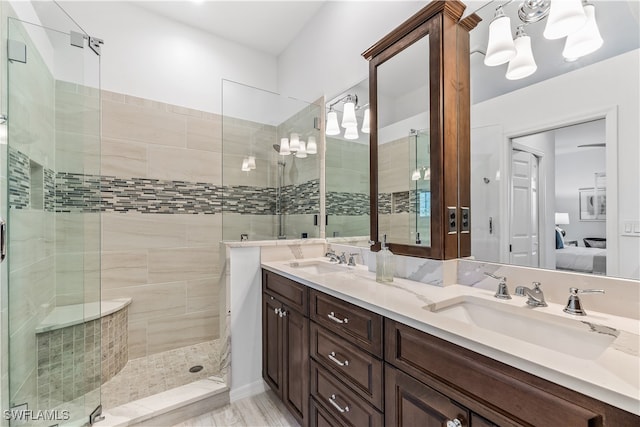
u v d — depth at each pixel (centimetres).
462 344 72
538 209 108
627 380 51
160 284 240
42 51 160
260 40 277
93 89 183
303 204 229
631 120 87
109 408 159
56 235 165
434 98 129
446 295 111
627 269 87
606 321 81
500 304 100
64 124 173
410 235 146
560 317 85
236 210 216
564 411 54
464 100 132
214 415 165
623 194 89
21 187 138
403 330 90
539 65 108
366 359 104
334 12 217
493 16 121
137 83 232
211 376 196
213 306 263
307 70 252
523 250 113
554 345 85
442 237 126
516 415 61
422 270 134
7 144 127
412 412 86
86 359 169
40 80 156
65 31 175
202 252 259
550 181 104
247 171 220
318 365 132
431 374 80
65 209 169
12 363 128
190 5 232
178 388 177
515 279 111
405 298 106
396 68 152
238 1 227
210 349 244
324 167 226
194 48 258
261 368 190
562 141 102
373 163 167
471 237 130
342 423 116
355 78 196
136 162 232
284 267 176
